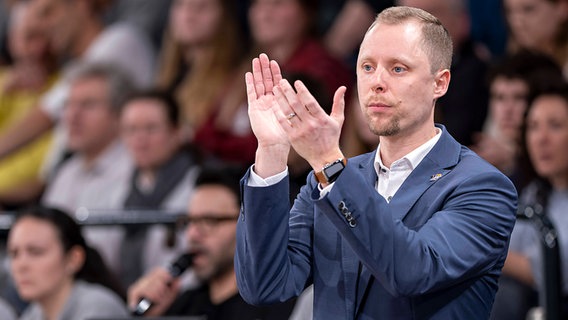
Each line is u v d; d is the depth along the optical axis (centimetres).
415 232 544
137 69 1652
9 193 1630
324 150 540
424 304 562
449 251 541
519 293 1070
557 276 922
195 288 1016
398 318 563
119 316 1019
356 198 533
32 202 1633
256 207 561
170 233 1036
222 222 1006
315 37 1484
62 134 1584
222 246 1002
